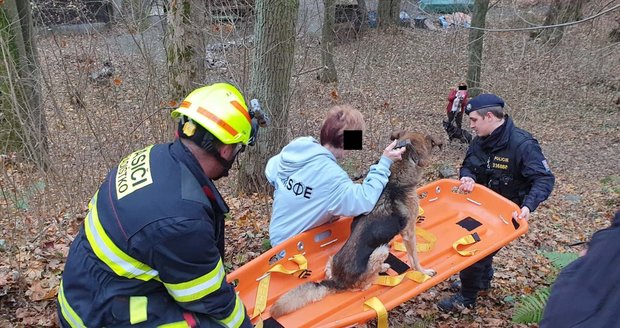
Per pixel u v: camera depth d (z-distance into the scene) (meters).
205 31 6.98
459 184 4.38
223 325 2.01
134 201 1.80
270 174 3.53
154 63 8.04
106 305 1.82
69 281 1.91
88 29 8.19
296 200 3.23
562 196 8.38
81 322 1.86
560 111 14.20
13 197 5.40
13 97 5.37
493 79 15.22
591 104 14.77
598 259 1.56
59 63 7.32
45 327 3.54
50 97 6.75
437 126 12.61
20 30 6.75
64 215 5.46
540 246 6.08
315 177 3.12
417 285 3.29
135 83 8.14
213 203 1.97
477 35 14.13
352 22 13.46
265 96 6.27
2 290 3.88
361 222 3.30
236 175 7.45
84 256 1.88
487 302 4.51
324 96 12.12
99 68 8.27
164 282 1.83
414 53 16.64
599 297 1.50
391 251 3.85
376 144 8.70
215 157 1.96
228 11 7.90
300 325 2.97
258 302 3.13
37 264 4.32
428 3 19.84
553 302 1.60
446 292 4.69
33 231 5.05
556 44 15.02
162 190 1.82
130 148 6.39
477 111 3.90
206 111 1.91
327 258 3.55
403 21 18.80
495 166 3.99
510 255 5.62
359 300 3.20
